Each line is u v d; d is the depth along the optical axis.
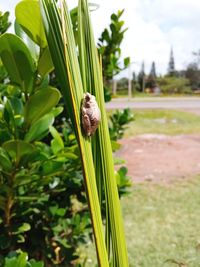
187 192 1.62
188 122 4.11
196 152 2.53
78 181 0.62
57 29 0.24
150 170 2.04
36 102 0.37
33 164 0.46
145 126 3.75
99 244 0.25
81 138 0.24
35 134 0.41
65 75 0.24
